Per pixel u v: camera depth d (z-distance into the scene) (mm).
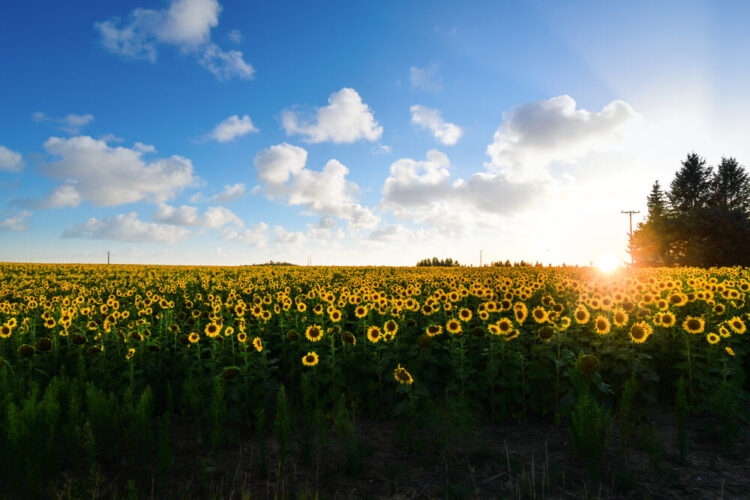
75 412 5016
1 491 4250
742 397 6020
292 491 4574
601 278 21750
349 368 6953
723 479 4836
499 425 6430
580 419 4898
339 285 19922
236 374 6203
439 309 9477
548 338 6809
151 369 6984
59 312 10703
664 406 6973
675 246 60844
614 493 4555
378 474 4984
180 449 5535
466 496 4488
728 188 89562
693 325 6742
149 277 25734
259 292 17531
